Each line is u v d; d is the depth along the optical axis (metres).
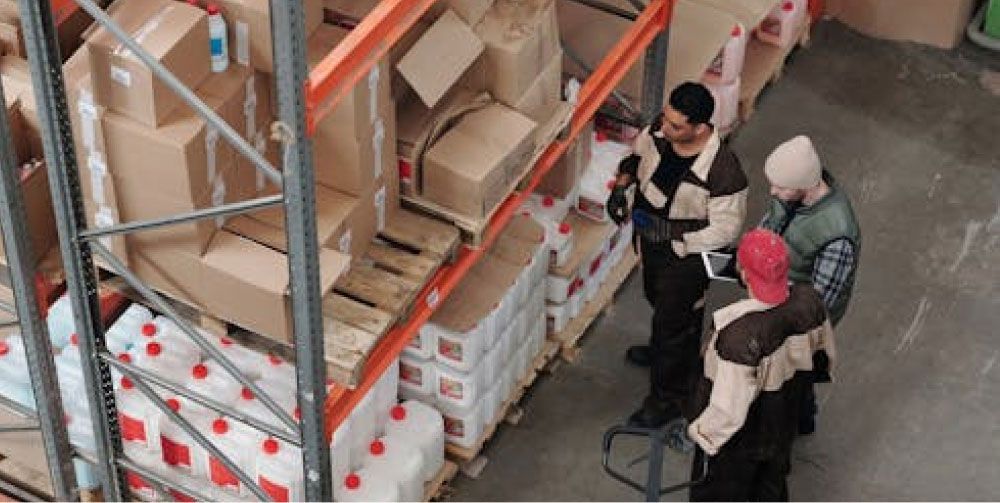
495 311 6.61
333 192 5.70
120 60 5.02
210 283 5.51
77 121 5.24
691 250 6.54
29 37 5.08
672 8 7.13
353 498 6.28
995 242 8.36
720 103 8.45
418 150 5.95
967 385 7.55
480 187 5.91
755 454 6.09
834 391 7.48
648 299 7.05
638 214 6.68
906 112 9.24
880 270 8.16
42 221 5.84
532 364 7.31
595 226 7.41
